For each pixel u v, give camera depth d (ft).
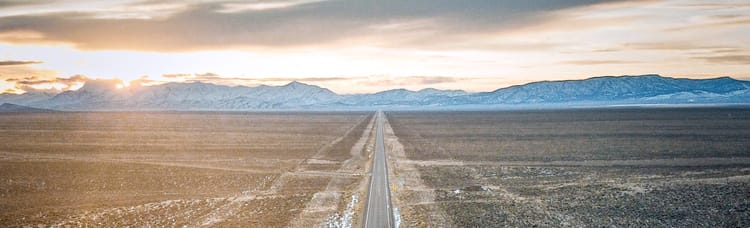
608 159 236.84
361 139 357.61
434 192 161.68
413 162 234.17
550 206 141.79
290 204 142.51
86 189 164.25
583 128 436.35
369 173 199.31
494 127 470.80
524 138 349.41
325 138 363.15
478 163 229.45
